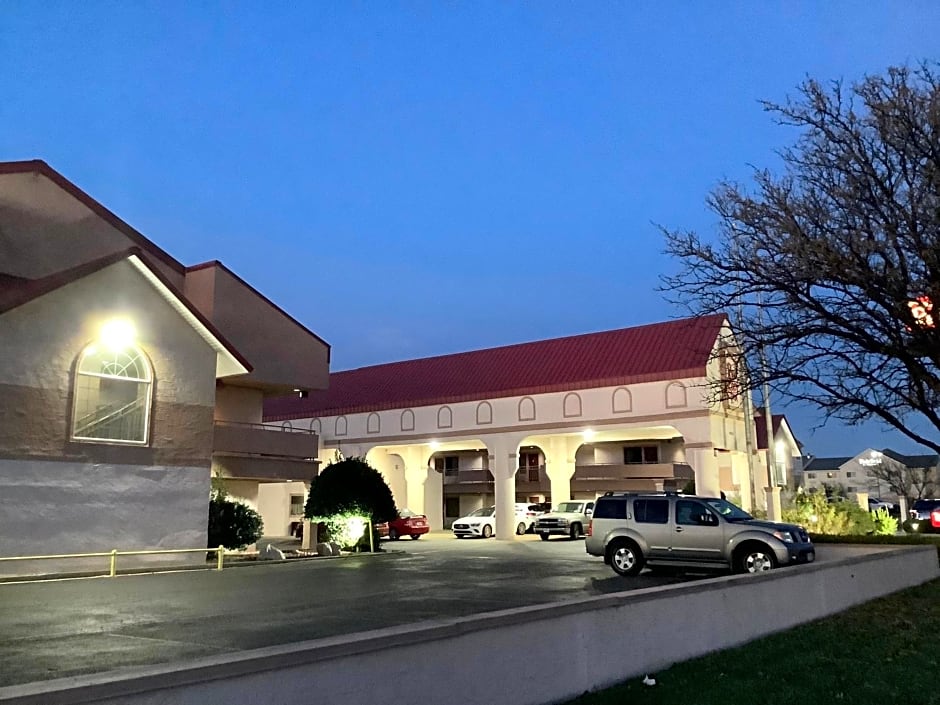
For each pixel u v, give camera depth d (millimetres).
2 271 21500
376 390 43219
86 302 19500
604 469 49969
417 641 6008
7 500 17766
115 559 18938
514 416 36375
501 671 6688
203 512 21172
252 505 27266
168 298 20984
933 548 18797
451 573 18766
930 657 9422
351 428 42375
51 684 4227
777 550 17062
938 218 13523
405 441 40000
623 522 18531
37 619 11320
